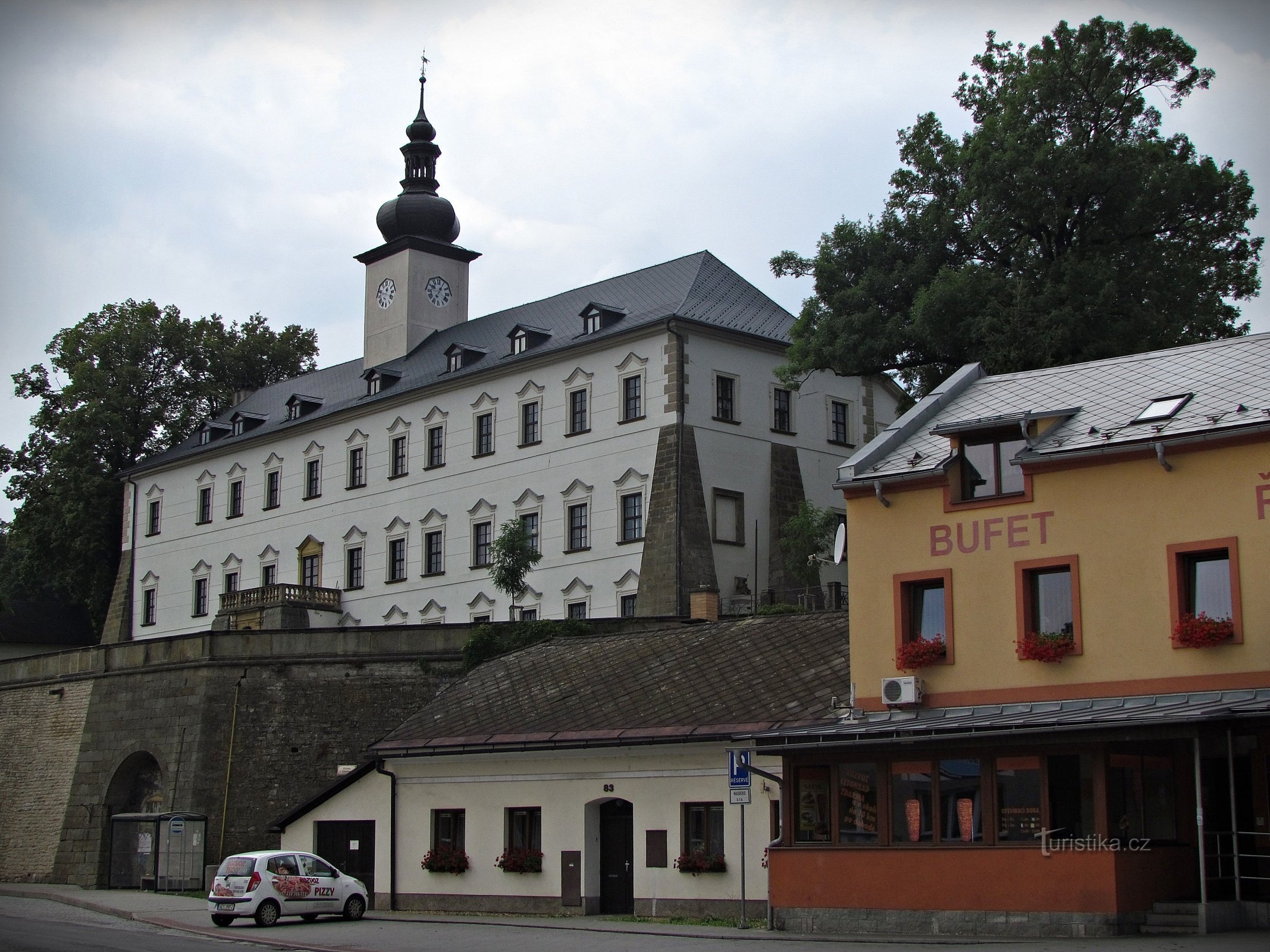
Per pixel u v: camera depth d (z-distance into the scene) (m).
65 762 59.16
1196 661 28.38
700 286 65.69
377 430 77.50
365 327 85.31
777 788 32.81
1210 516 28.64
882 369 54.66
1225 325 53.25
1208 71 52.12
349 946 29.31
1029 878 27.03
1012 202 51.72
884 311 54.69
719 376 63.53
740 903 33.00
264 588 76.94
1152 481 29.44
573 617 64.62
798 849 30.12
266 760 52.12
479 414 71.50
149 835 52.28
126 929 35.19
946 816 28.44
